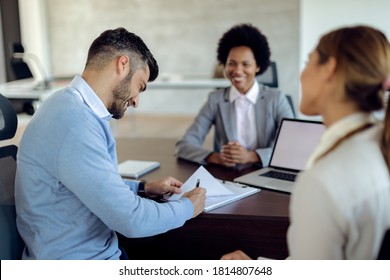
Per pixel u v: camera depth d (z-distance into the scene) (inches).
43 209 56.2
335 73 37.8
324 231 36.1
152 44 321.7
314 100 39.9
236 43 95.6
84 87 58.5
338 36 37.9
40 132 54.6
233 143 89.0
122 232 56.0
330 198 35.5
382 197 36.1
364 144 37.0
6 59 318.7
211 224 69.6
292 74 296.0
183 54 317.4
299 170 80.7
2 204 60.1
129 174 82.7
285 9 290.4
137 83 61.3
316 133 80.0
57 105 55.5
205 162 91.1
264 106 97.5
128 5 320.5
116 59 58.8
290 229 39.9
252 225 67.7
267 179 77.9
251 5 296.5
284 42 294.2
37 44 334.6
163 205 59.9
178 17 313.0
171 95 328.5
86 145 53.9
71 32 334.6
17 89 216.5
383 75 36.6
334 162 36.5
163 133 273.7
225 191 71.2
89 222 57.4
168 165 90.6
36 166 55.0
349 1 274.8
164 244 75.2
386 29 272.1
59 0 331.6
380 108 38.1
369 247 36.8
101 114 59.3
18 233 61.2
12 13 322.7
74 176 53.1
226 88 104.0
